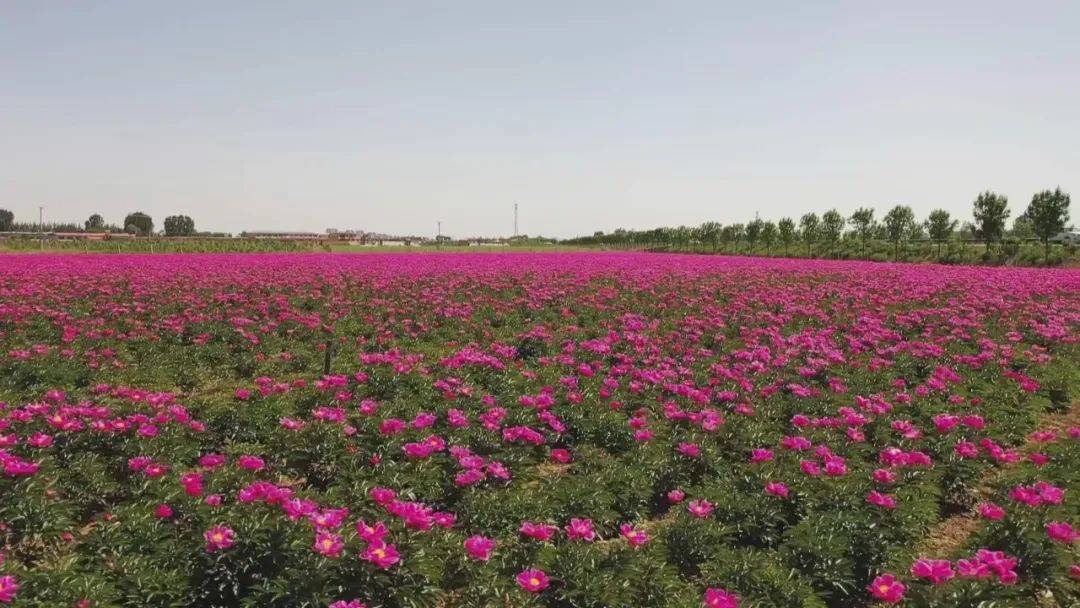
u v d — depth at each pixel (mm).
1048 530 6203
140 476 7688
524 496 7758
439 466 8297
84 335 16219
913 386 13555
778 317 19828
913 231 74625
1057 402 13008
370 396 11922
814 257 75438
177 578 5500
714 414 9805
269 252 70000
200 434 9633
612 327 19547
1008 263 55656
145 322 18922
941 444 9391
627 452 9336
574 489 7766
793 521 7516
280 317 18922
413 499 7566
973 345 16875
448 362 13078
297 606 5133
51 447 8289
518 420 10203
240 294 24078
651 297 25297
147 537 6031
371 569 5445
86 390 11844
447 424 9844
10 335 16078
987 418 10914
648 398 11883
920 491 7891
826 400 11734
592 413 10781
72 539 6668
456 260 47500
